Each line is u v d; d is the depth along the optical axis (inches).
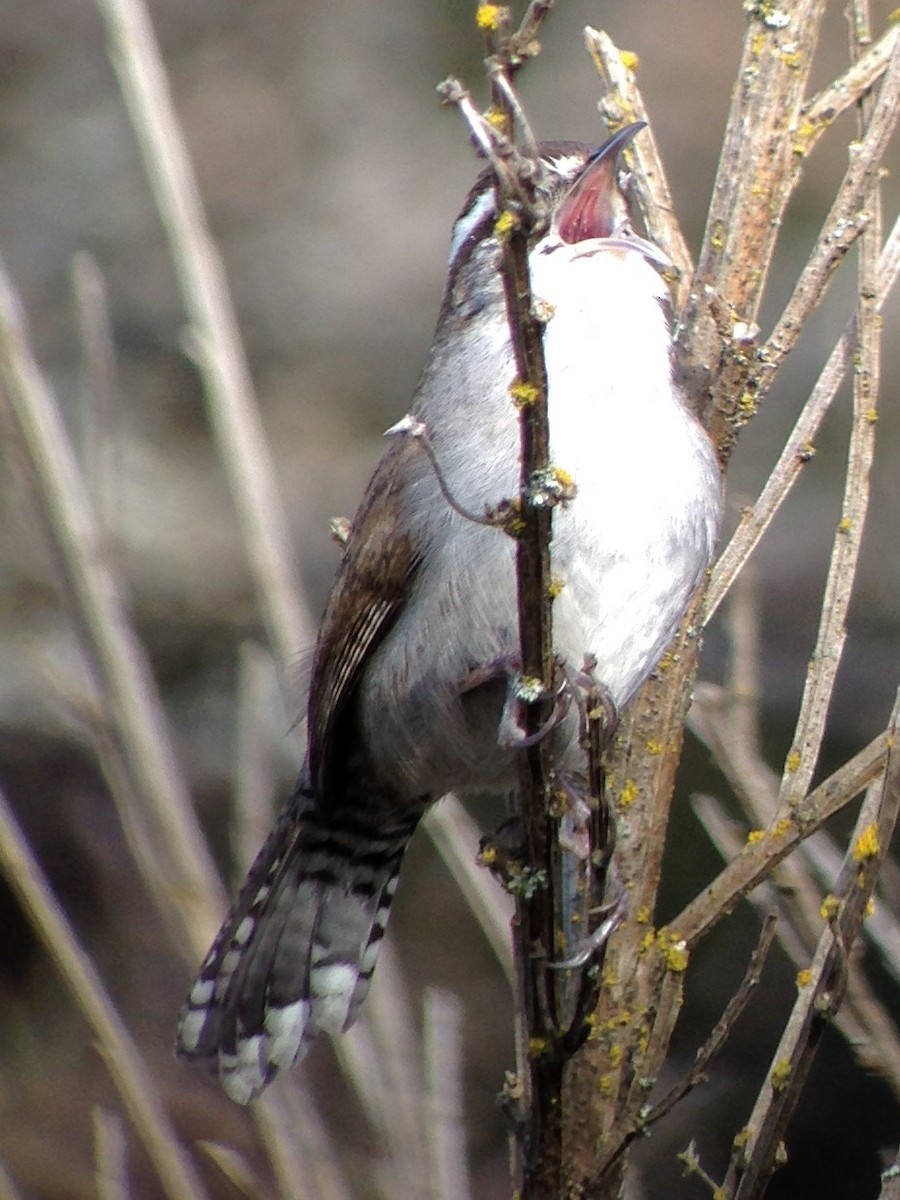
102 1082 540.7
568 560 283.9
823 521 595.2
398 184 796.0
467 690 296.5
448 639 299.9
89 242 760.3
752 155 289.7
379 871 346.0
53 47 824.3
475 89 806.5
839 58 676.7
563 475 220.1
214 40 847.1
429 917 596.7
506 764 315.9
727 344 292.2
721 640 566.3
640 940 274.1
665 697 287.1
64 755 615.5
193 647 667.4
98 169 780.6
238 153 806.5
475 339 303.1
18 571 636.1
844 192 274.5
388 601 310.5
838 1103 488.1
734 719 284.7
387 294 764.0
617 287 295.3
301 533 684.7
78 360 728.3
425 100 821.9
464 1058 553.6
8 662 621.0
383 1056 309.1
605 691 256.8
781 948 493.4
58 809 608.1
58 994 579.5
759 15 289.3
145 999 567.8
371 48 836.6
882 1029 267.4
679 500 286.2
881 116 266.7
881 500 595.5
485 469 293.1
